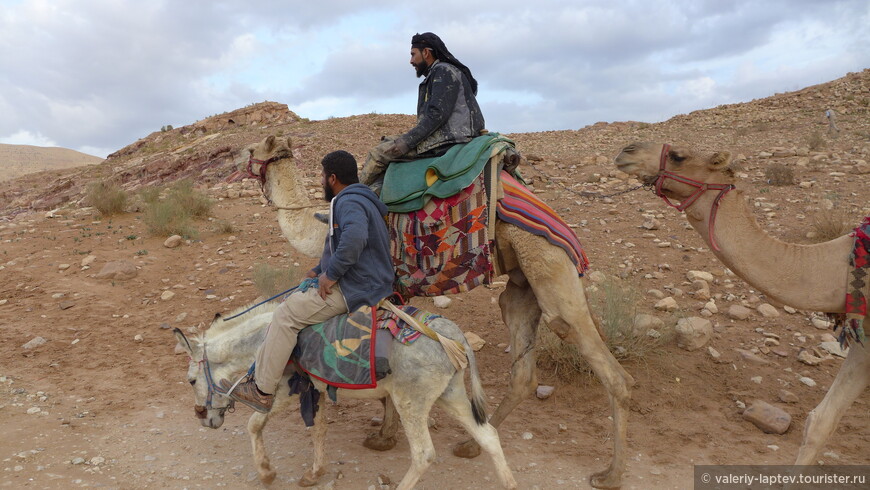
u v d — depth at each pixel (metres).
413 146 4.86
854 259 3.98
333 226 4.19
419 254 4.79
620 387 4.45
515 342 4.98
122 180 32.59
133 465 4.78
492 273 4.74
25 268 9.67
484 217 4.61
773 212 10.59
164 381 6.39
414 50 5.14
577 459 4.95
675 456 4.98
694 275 8.28
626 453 4.95
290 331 4.11
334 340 4.05
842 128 21.81
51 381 6.37
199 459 4.91
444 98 4.85
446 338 3.98
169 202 12.14
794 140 19.58
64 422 5.48
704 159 4.24
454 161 4.71
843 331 4.10
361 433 5.41
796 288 4.15
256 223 12.16
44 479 4.52
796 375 6.25
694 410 5.74
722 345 6.81
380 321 4.09
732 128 25.48
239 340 4.48
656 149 4.38
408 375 3.96
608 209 11.77
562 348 6.30
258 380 4.18
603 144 22.89
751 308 7.61
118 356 6.97
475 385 4.00
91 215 13.23
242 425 5.53
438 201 4.70
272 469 4.54
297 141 25.22
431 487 4.54
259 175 5.29
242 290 8.68
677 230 10.34
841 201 11.00
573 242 4.58
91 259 9.82
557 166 16.28
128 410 5.77
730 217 4.23
